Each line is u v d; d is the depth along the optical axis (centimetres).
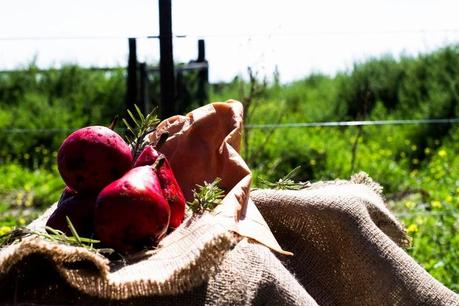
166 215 282
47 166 1569
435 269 586
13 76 1894
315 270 342
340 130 1750
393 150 1597
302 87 2128
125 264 268
